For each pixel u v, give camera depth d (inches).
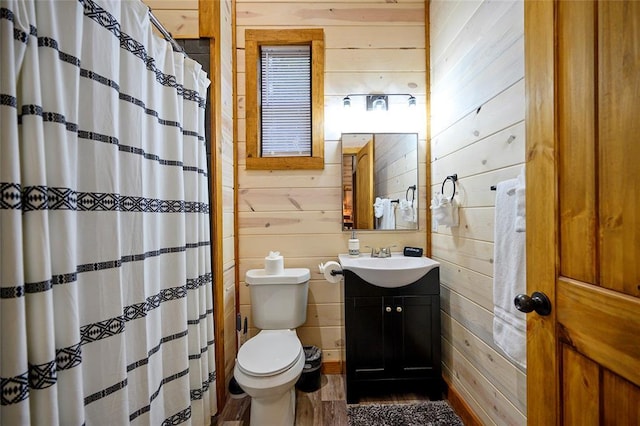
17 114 24.7
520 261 38.9
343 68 82.1
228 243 74.4
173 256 47.8
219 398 64.1
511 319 40.5
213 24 65.5
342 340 78.3
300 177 82.0
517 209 38.4
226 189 73.3
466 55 59.4
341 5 81.8
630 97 20.9
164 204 47.1
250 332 79.8
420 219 81.9
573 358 25.6
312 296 81.3
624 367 21.0
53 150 26.9
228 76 75.8
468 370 59.0
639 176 20.3
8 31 23.7
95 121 32.5
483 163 52.9
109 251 33.6
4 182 23.5
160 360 44.0
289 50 83.5
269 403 54.8
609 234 22.3
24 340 24.2
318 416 62.0
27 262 25.0
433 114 78.1
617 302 21.5
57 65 27.3
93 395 32.2
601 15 22.8
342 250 81.9
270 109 84.0
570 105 25.6
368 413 62.5
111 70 34.1
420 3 82.0
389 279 65.1
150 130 42.9
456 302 64.2
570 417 25.8
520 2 42.5
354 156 81.7
